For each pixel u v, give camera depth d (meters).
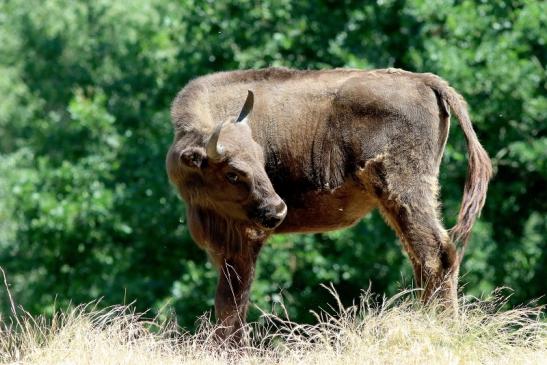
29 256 68.25
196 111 30.06
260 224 28.34
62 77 80.44
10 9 91.44
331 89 29.80
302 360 25.48
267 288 55.38
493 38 56.38
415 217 28.45
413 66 57.28
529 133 57.47
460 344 25.22
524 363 24.47
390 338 25.44
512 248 57.88
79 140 69.62
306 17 58.53
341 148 29.47
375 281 58.41
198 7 60.41
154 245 61.56
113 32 81.56
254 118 30.08
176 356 26.20
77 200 62.09
